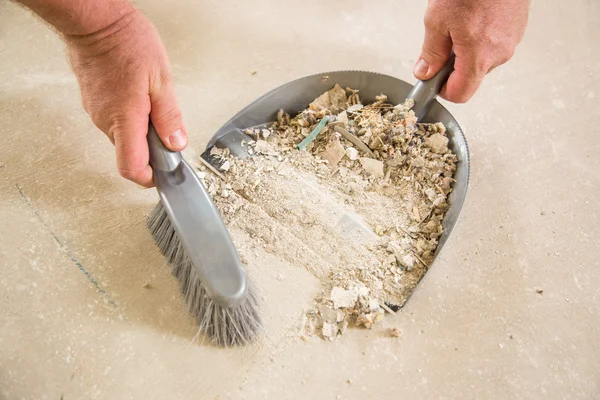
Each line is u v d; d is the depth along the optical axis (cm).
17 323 86
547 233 100
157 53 77
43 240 94
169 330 87
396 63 122
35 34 121
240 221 95
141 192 100
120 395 82
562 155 109
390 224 95
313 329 88
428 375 86
